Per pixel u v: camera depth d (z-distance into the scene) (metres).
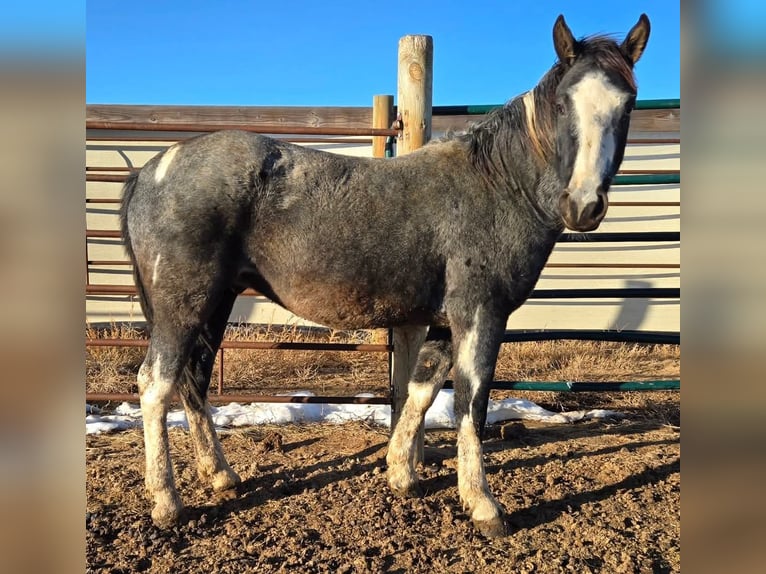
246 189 2.77
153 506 2.97
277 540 2.74
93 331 6.00
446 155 3.02
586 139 2.49
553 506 3.12
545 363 6.19
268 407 4.55
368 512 3.01
